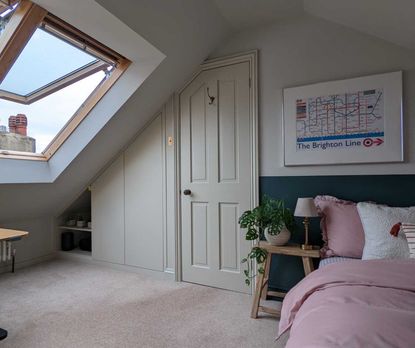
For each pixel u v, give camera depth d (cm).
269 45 245
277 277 240
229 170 262
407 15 168
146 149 302
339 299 110
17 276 295
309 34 231
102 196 330
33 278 289
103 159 310
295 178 235
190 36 230
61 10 172
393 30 190
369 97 208
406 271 127
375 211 180
